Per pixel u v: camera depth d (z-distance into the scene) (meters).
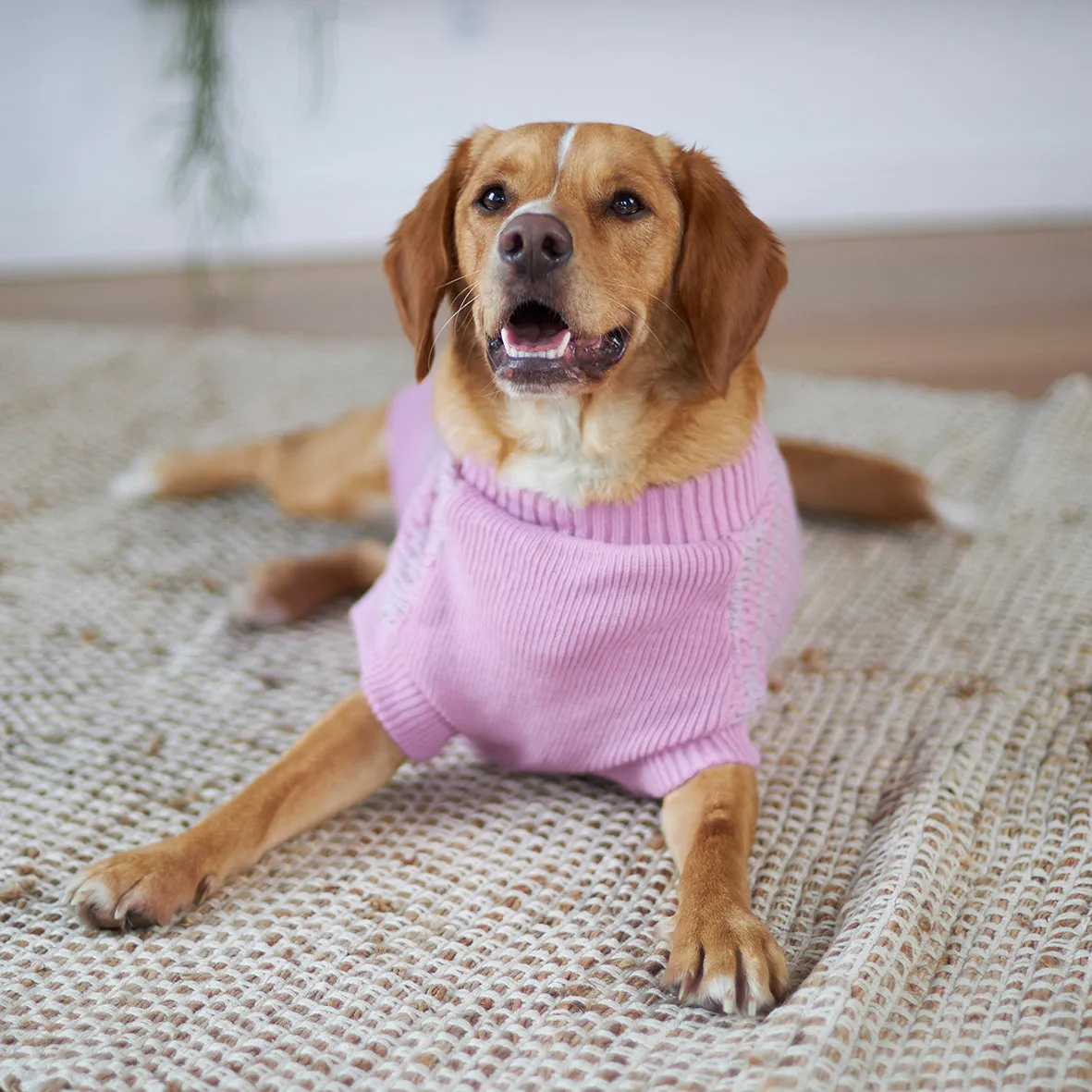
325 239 6.51
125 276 6.10
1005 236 6.43
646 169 2.01
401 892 1.93
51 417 3.91
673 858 1.98
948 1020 1.60
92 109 6.07
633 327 1.96
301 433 3.32
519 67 6.34
